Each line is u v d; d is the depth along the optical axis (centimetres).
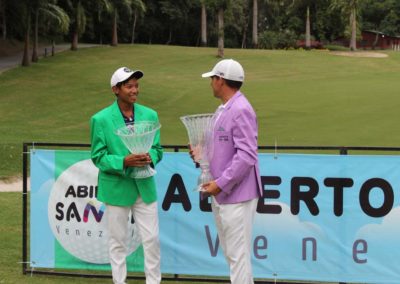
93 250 579
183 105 2766
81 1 4816
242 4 7419
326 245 543
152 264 508
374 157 532
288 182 543
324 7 7462
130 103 498
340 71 4131
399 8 9675
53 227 584
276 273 550
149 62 4331
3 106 2647
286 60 4597
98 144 494
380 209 536
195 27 7744
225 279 565
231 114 429
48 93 2981
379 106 2559
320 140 1917
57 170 578
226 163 435
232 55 4806
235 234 439
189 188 560
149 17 7519
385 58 4912
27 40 3884
